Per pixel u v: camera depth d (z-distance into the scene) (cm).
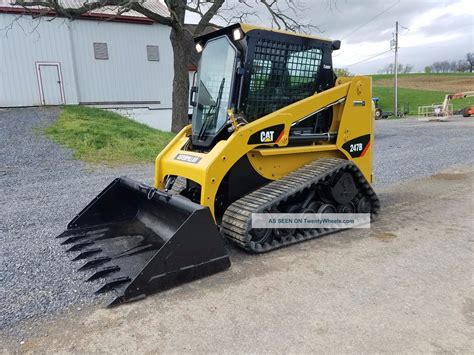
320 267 358
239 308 289
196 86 459
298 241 418
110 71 1848
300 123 448
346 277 337
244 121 392
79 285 329
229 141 377
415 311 279
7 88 1638
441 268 350
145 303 300
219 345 246
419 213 525
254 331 260
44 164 930
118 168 906
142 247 380
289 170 442
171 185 433
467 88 5284
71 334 263
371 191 485
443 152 1058
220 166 372
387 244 414
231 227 382
